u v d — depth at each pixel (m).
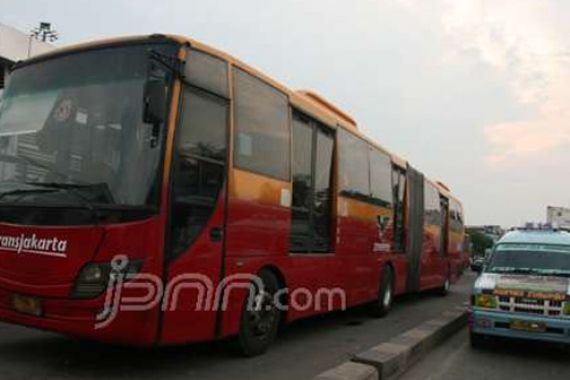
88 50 7.09
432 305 18.33
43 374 6.64
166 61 6.59
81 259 6.24
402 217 15.96
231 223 7.52
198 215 6.93
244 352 8.12
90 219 6.29
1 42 15.52
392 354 8.57
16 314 6.54
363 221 12.48
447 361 10.13
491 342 11.59
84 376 6.69
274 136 8.68
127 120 6.57
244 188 7.82
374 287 13.41
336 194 10.95
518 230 13.22
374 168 13.36
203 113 7.10
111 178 6.41
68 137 6.80
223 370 7.46
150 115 6.25
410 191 16.66
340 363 8.40
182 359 7.87
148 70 6.64
